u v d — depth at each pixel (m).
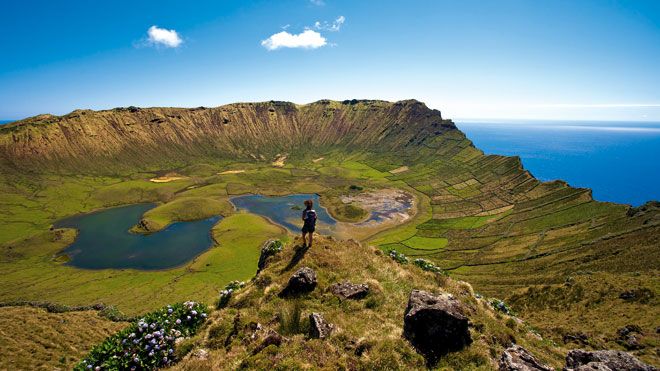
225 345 18.67
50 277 115.50
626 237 121.56
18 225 168.00
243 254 130.38
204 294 100.00
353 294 21.41
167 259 130.38
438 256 143.75
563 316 63.12
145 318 21.23
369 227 174.38
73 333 56.56
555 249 133.00
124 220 178.25
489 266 129.62
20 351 48.34
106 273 118.38
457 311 17.20
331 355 15.31
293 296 21.62
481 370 15.18
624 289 64.31
